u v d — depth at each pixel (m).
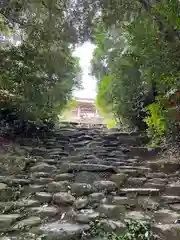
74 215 2.85
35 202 3.18
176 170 4.56
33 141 6.46
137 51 6.29
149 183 3.88
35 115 6.64
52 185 3.64
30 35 5.54
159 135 6.20
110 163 4.88
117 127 8.55
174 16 4.68
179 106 5.04
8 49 5.70
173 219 2.75
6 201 3.23
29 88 6.17
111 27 6.09
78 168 4.33
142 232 2.54
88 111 14.13
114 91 7.88
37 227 2.59
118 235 2.50
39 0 5.14
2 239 2.37
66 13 5.42
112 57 8.36
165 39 4.97
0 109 6.45
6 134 6.42
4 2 5.06
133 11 5.34
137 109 7.53
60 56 6.23
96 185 3.62
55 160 5.05
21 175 4.14
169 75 4.92
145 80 6.48
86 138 7.12
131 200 3.24
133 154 5.80
